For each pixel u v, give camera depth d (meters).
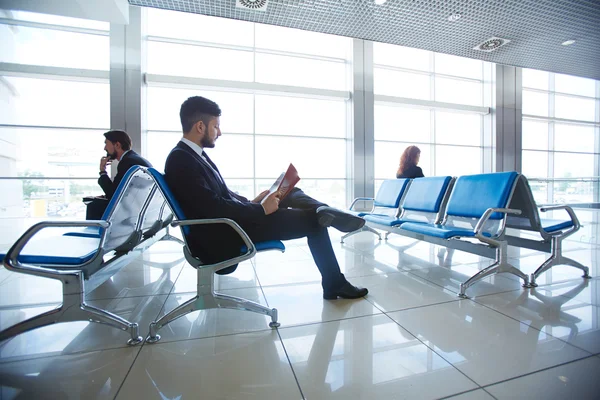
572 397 0.85
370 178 5.97
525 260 2.52
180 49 5.64
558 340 1.20
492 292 1.79
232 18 3.15
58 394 0.90
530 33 3.54
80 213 5.32
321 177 6.14
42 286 1.93
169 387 0.93
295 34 6.05
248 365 1.05
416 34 3.54
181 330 1.34
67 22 4.98
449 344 1.18
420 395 0.88
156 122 5.23
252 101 5.77
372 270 2.30
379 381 0.95
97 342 1.24
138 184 1.37
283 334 1.29
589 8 3.08
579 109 8.35
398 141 6.76
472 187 2.14
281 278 2.13
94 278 1.25
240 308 1.33
